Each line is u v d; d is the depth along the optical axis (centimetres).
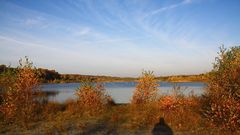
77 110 1739
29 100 1716
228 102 1302
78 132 1256
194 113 1508
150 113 1614
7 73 1742
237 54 1445
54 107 1803
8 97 1652
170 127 1346
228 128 1264
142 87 2028
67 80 12800
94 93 1862
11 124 1422
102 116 1616
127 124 1403
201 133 1228
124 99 3253
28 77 1725
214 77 1469
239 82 1362
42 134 1226
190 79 6469
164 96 1809
